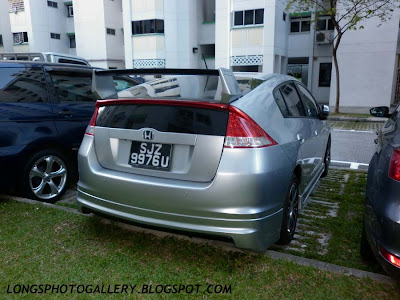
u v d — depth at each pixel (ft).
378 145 10.29
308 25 71.20
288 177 9.78
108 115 10.30
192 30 75.20
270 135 9.28
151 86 10.92
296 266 9.40
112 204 9.89
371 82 53.67
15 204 13.41
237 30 65.46
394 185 7.57
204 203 8.64
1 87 13.02
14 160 13.05
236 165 8.51
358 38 53.16
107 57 84.74
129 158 9.85
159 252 10.21
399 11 50.26
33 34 86.89
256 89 10.19
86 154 10.48
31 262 9.68
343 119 47.42
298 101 12.88
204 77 9.71
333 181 17.95
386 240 7.47
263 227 8.81
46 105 14.24
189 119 8.98
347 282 8.73
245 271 9.26
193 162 8.87
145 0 72.69
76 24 85.76
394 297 8.22
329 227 12.34
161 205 9.07
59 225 11.85
